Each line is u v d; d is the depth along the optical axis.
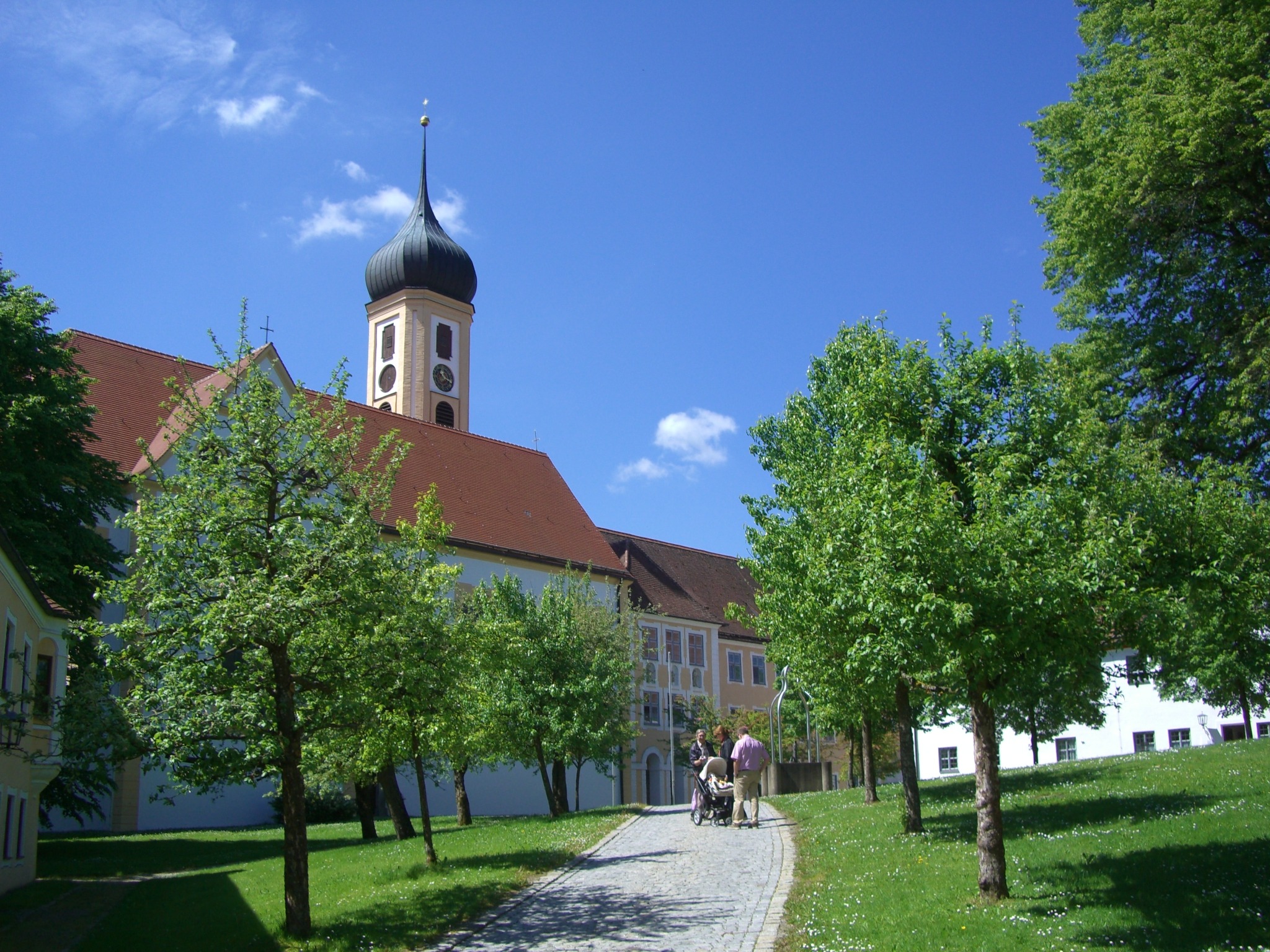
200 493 14.95
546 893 16.75
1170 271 30.77
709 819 25.48
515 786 52.53
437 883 17.88
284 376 44.53
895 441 13.95
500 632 19.36
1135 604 12.66
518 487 61.03
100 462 31.69
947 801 24.19
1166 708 46.03
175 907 18.50
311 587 14.33
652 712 61.94
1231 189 28.67
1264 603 19.84
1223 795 19.05
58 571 27.44
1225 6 27.91
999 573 12.12
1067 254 32.03
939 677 13.81
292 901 14.61
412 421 59.75
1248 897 12.32
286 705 14.83
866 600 12.91
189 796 39.56
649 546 69.88
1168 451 29.56
